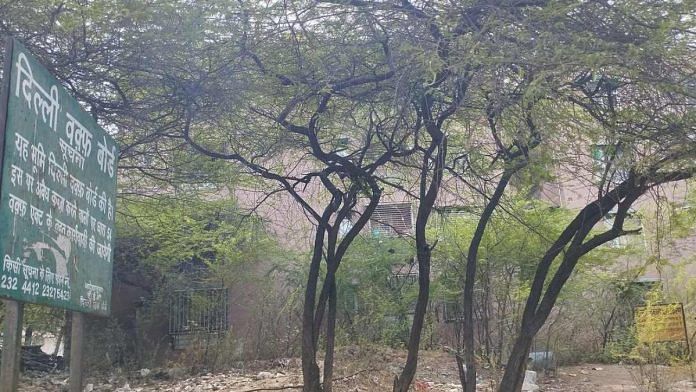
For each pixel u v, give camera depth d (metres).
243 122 8.34
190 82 7.54
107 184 5.31
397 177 9.23
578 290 13.30
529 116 5.80
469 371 7.30
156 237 14.55
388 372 12.16
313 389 8.07
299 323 14.83
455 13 6.03
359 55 7.07
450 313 13.84
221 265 15.22
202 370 13.64
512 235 11.42
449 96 6.57
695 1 5.24
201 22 6.88
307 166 9.96
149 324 15.55
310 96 7.38
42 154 3.96
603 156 6.25
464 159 7.96
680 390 10.51
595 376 12.87
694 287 12.06
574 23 5.62
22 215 3.66
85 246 4.75
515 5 5.81
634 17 5.44
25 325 14.92
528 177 7.06
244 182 10.24
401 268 14.95
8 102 3.52
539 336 13.86
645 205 9.50
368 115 8.03
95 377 13.41
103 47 7.11
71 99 4.48
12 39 3.62
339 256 8.45
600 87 6.01
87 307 4.79
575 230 7.00
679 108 5.64
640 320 10.85
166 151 9.24
